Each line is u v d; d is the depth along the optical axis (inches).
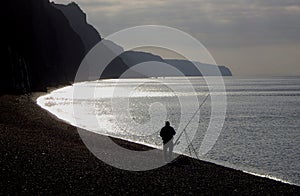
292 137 2036.2
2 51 3351.4
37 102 3184.1
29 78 4301.2
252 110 3732.8
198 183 909.2
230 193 842.8
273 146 1756.9
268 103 4626.0
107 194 743.1
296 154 1568.7
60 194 713.6
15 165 864.3
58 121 2050.9
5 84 3297.2
